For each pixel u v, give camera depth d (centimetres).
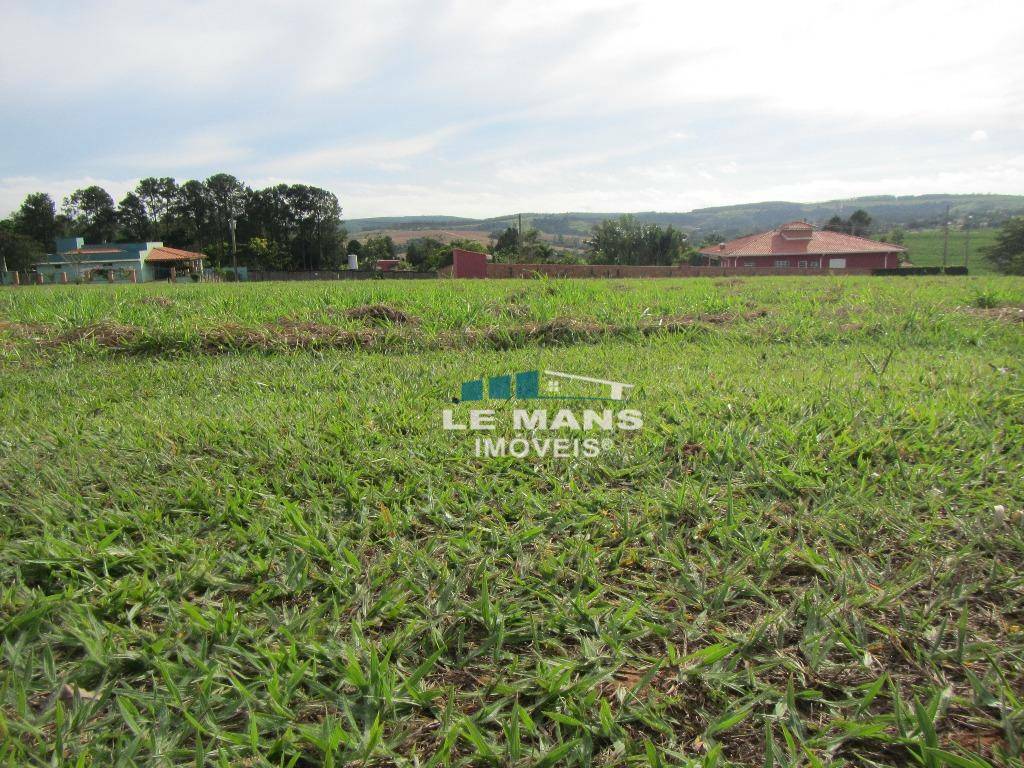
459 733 113
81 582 160
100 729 115
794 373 362
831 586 154
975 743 110
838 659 132
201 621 141
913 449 230
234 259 5756
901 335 525
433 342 525
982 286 1097
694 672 127
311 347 500
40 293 1045
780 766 105
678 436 247
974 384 320
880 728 111
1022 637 135
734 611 148
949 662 130
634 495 203
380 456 232
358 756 108
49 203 6875
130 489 206
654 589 157
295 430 260
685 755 108
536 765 106
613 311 643
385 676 122
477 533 179
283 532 181
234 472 223
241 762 108
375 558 169
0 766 104
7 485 210
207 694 122
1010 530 175
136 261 5228
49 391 355
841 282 1480
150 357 479
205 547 172
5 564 166
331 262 6912
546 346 531
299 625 142
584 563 165
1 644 137
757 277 2125
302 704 121
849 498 192
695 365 405
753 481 209
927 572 160
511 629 142
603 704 114
